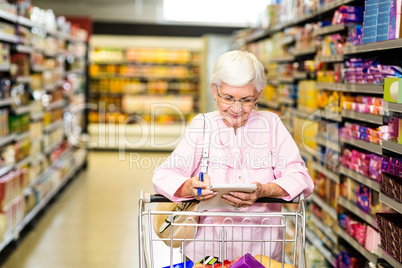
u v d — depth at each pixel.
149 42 12.84
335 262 3.84
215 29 12.38
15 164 5.57
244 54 2.22
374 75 3.11
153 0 12.80
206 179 2.17
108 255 5.13
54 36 8.16
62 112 8.97
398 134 2.66
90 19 10.76
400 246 2.46
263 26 7.19
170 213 2.15
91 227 6.11
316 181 4.45
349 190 3.62
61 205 7.18
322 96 4.30
